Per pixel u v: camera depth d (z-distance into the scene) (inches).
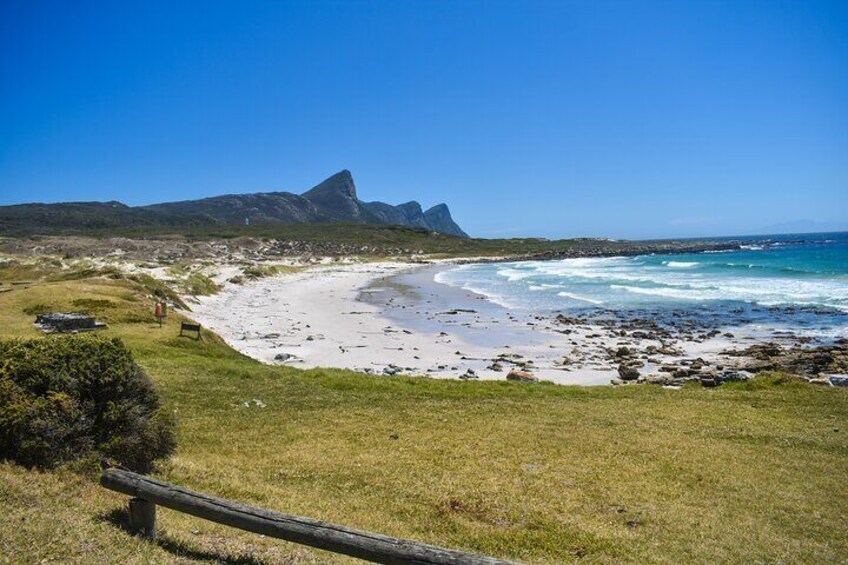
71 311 1336.1
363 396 840.3
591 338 1657.2
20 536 278.2
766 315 1972.2
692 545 386.6
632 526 419.2
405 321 2003.0
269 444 602.9
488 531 402.3
